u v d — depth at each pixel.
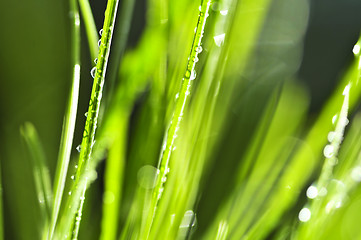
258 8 0.31
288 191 0.30
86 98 0.32
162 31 0.29
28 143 0.30
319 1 0.39
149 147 0.30
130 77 0.30
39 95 0.31
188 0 0.29
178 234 0.30
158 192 0.27
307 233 0.29
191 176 0.30
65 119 0.28
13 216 0.30
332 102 0.30
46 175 0.30
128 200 0.30
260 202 0.30
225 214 0.30
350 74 0.29
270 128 0.31
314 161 0.30
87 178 0.28
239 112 0.31
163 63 0.29
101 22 0.32
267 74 0.33
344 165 0.30
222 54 0.29
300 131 0.31
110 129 0.30
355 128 0.30
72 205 0.28
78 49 0.28
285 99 0.32
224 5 0.29
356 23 0.39
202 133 0.30
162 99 0.29
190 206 0.30
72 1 0.28
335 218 0.29
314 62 0.36
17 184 0.30
